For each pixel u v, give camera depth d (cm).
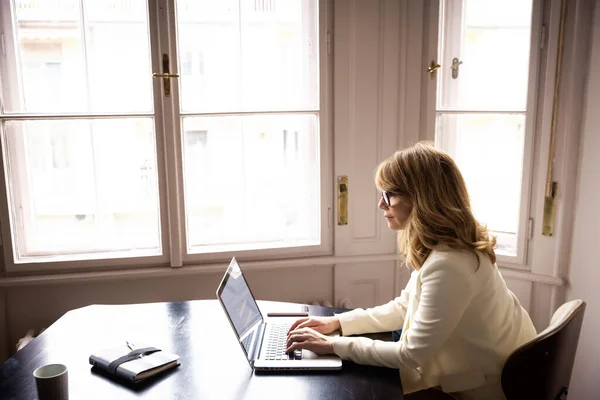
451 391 145
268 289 238
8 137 218
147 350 143
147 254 227
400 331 165
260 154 236
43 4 213
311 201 243
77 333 159
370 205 237
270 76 232
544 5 210
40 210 225
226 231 239
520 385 132
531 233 224
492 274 142
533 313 228
